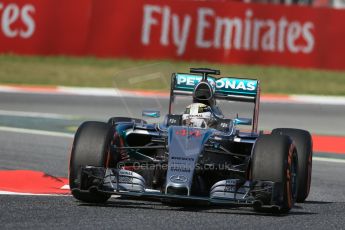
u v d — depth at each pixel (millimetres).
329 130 61500
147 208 28125
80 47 88062
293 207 30719
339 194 35562
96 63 87688
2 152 43656
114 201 29641
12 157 42062
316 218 28078
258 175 27000
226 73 86500
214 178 30938
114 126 29375
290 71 89875
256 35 89375
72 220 25250
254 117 33938
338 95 82438
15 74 81938
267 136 27875
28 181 34406
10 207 27375
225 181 27422
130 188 27562
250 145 32062
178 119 31234
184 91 34438
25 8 86500
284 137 27812
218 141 30031
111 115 63531
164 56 88438
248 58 89562
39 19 86938
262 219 26828
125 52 88438
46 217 25703
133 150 31344
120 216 26141
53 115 62219
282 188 26969
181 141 28188
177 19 88188
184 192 26438
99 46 88250
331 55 90562
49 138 50469
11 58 86750
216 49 89062
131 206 28484
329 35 90312
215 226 25094
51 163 40938
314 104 76062
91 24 87812
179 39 88312
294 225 26156
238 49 89312
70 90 76625
